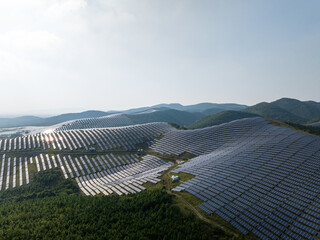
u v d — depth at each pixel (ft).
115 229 176.24
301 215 178.19
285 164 273.33
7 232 175.83
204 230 171.83
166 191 262.47
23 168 444.14
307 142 328.08
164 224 176.96
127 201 233.14
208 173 303.07
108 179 394.73
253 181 249.34
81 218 198.39
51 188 371.56
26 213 223.71
